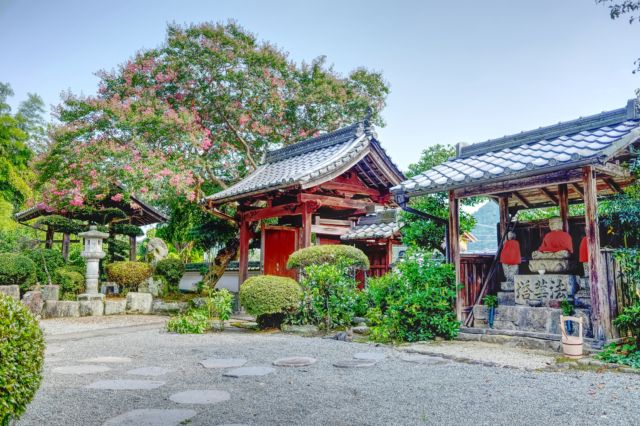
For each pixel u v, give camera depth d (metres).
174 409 4.22
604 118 7.50
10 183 25.81
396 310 8.41
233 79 17.08
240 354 7.18
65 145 14.72
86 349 7.75
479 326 8.52
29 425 3.77
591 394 4.65
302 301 10.13
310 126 19.70
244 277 14.40
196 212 18.67
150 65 17.36
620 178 8.70
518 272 9.72
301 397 4.68
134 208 16.75
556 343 6.98
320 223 13.88
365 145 12.16
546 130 8.19
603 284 6.55
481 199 10.20
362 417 4.04
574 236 9.09
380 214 15.70
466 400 4.52
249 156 18.61
